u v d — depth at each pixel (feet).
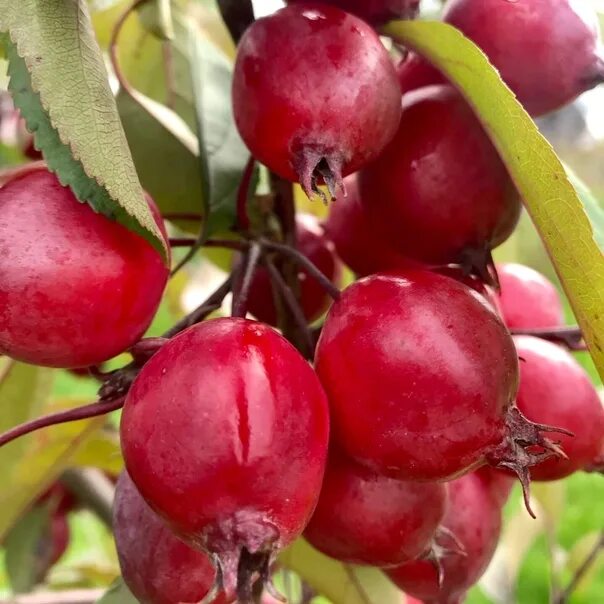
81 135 0.26
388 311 0.27
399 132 0.33
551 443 0.27
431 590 0.36
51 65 0.27
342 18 0.30
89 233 0.27
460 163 0.33
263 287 0.42
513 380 0.27
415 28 0.32
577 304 0.29
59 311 0.27
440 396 0.26
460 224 0.33
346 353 0.27
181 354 0.25
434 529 0.31
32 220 0.27
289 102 0.28
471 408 0.26
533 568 1.03
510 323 0.41
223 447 0.23
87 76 0.27
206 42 0.45
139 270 0.28
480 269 0.34
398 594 0.44
